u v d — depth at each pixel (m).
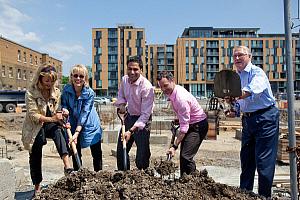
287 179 6.79
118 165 5.28
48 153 11.62
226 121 23.48
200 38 92.94
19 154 12.25
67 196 4.17
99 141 5.79
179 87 4.97
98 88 93.50
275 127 4.63
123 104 5.42
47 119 5.15
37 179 5.52
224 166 9.59
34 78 5.23
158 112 28.56
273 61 92.88
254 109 4.65
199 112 4.98
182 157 4.96
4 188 5.21
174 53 99.19
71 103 5.47
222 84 4.48
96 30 93.19
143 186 4.05
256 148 4.69
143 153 5.23
